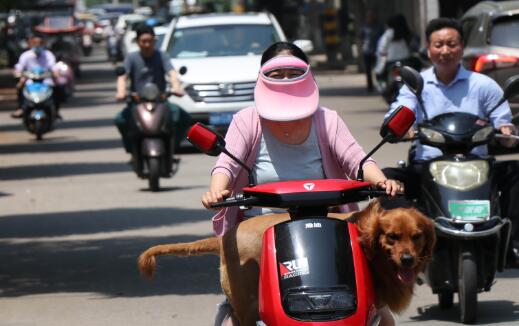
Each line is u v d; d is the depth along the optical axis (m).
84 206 17.08
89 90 48.06
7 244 14.00
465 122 9.52
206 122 24.44
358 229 6.45
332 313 6.12
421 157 10.00
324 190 6.53
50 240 14.21
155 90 18.67
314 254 6.22
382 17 51.16
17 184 20.03
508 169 9.81
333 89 41.59
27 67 28.77
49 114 28.33
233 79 24.39
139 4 131.62
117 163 22.81
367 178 7.10
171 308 10.38
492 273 9.48
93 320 10.01
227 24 25.86
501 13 19.83
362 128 26.50
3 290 11.38
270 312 6.21
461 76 10.22
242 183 7.34
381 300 6.55
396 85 29.20
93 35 108.50
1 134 30.36
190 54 25.28
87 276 11.96
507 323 9.45
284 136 7.20
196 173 20.80
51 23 63.28
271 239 6.35
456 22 10.20
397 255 6.32
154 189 18.52
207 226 14.85
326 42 57.22
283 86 7.03
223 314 7.14
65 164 22.91
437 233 9.29
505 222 9.41
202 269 12.25
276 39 25.61
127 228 14.89
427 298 10.69
